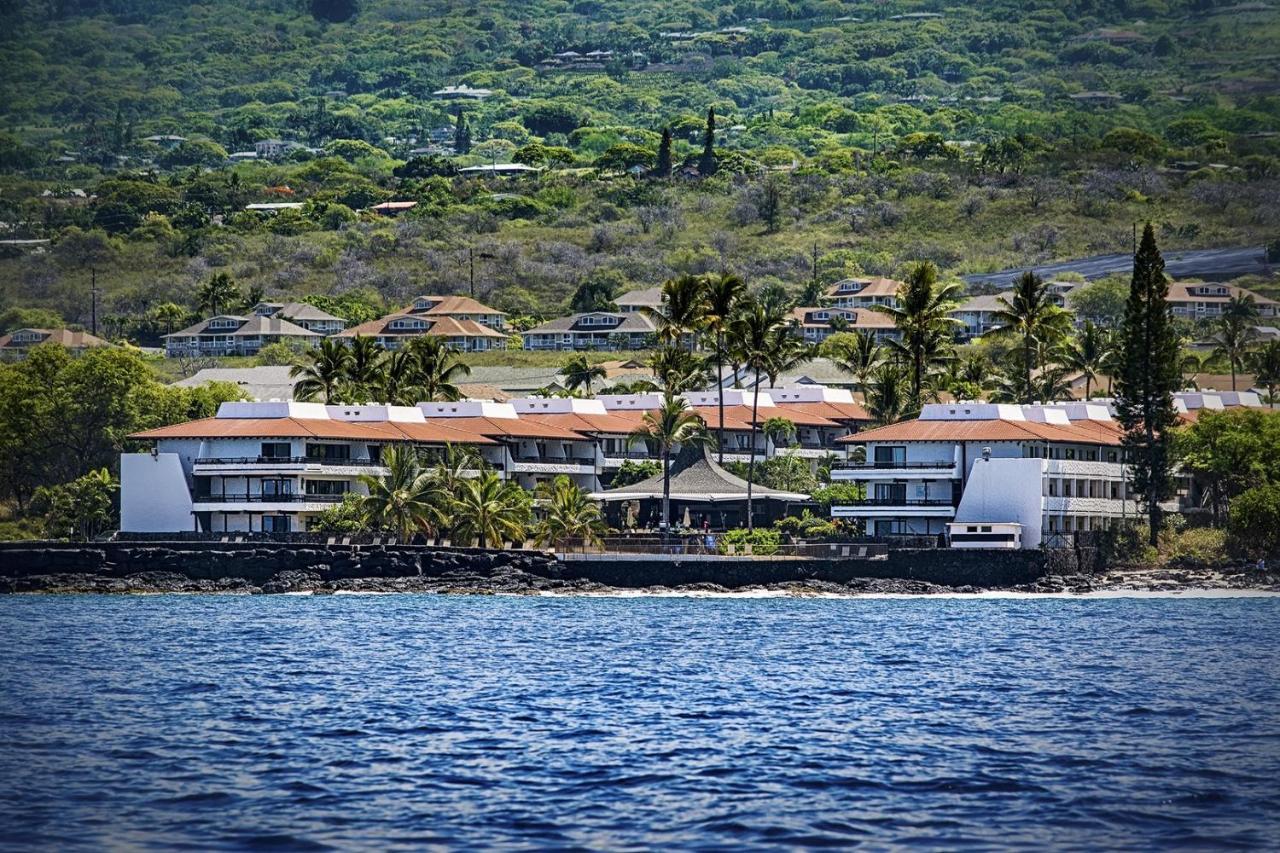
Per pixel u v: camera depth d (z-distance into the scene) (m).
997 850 141.88
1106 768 174.88
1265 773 172.62
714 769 173.12
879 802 158.38
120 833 147.38
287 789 163.62
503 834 146.38
